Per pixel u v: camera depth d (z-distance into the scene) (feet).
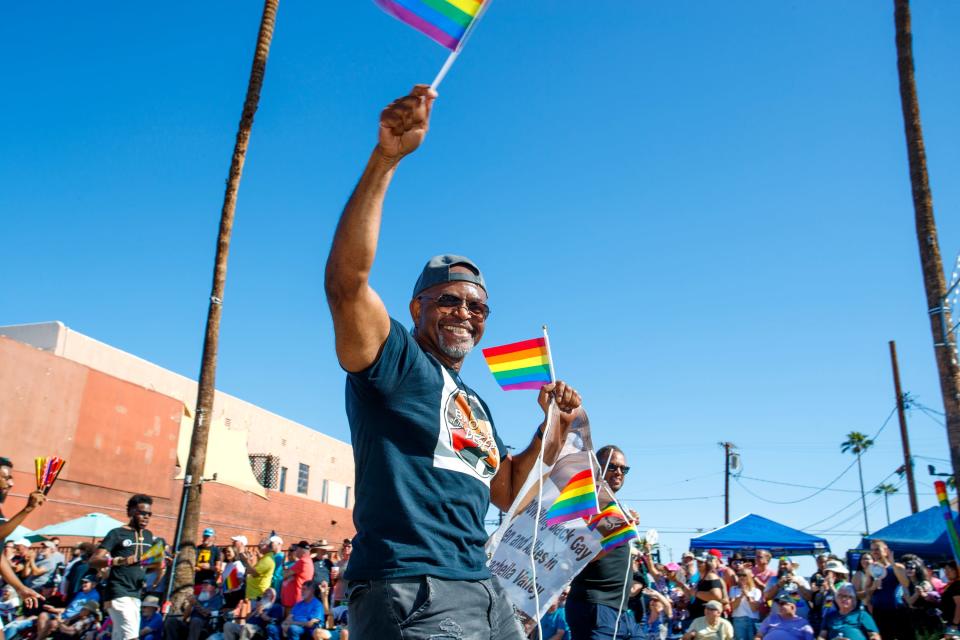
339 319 7.79
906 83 40.40
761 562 40.34
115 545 30.30
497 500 10.77
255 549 45.55
